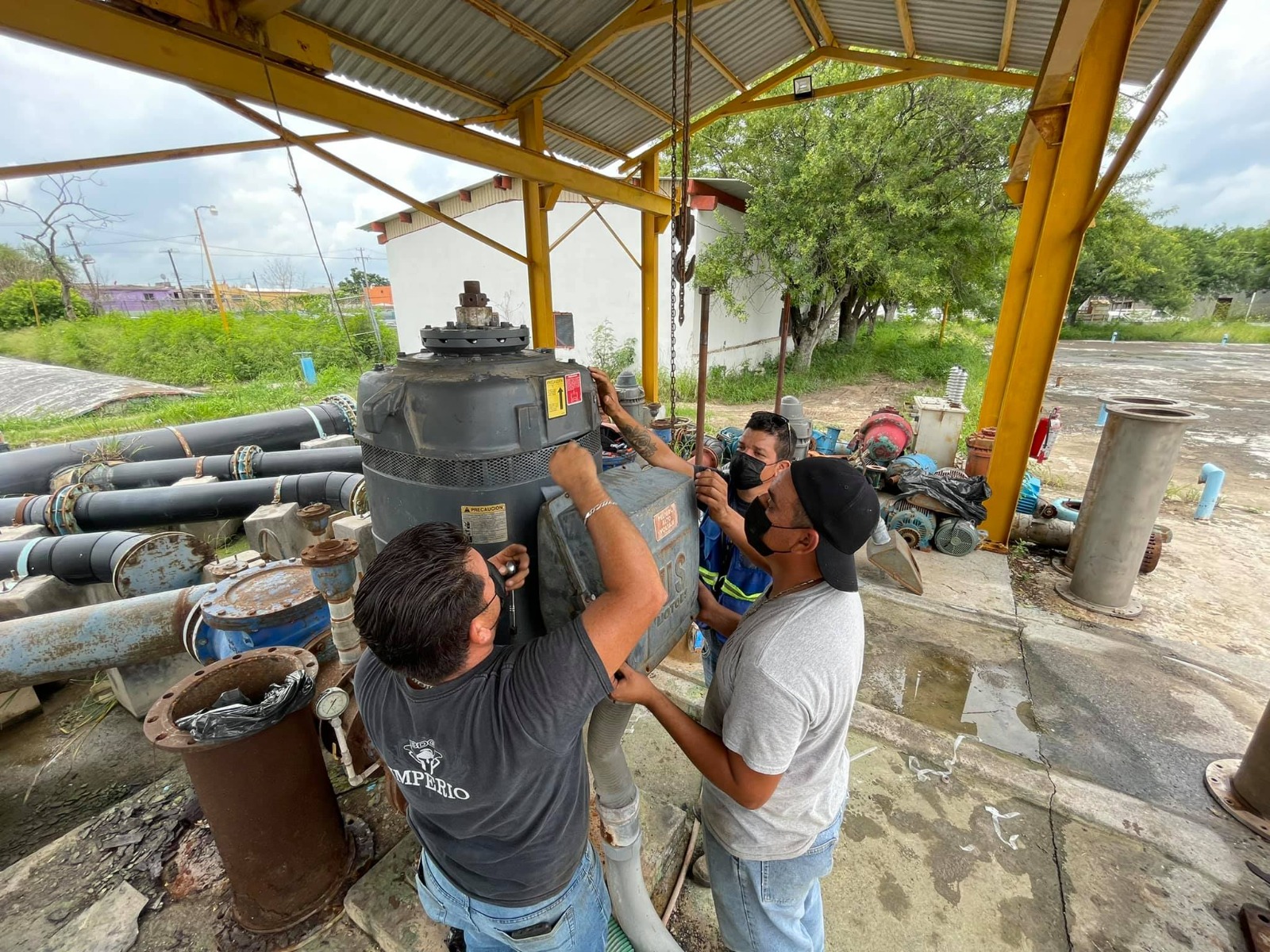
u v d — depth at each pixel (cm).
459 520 129
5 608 297
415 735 89
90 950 172
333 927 176
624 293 1174
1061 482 634
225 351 1653
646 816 204
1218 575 426
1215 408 1057
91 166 228
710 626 159
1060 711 280
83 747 285
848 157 1009
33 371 1289
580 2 345
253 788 160
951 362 1525
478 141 367
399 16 320
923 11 379
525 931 109
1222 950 173
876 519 104
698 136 1166
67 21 181
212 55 219
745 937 131
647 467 146
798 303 1262
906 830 214
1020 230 443
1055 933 178
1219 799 225
